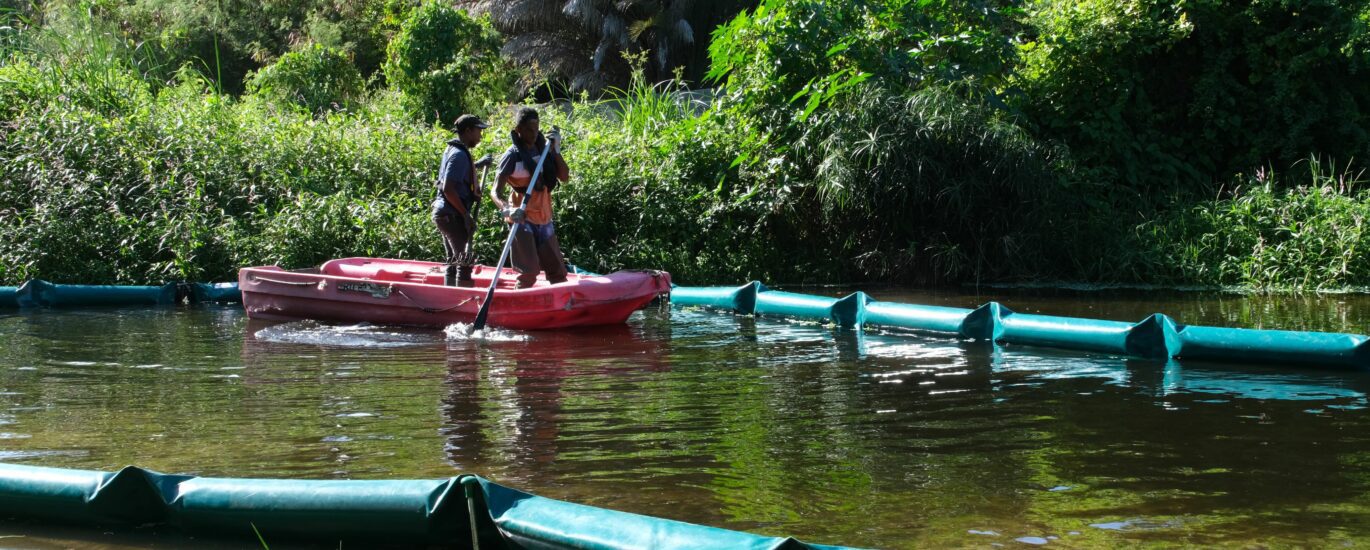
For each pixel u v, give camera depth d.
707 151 12.55
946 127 11.59
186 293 10.01
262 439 4.38
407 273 8.96
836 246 12.41
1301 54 13.43
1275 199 12.23
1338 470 3.85
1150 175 13.54
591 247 11.67
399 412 4.91
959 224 11.79
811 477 3.82
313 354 6.68
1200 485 3.68
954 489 3.66
